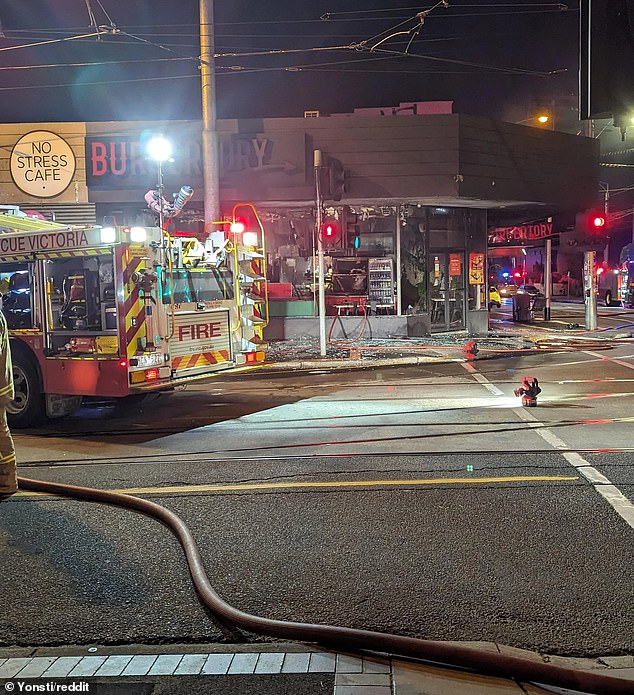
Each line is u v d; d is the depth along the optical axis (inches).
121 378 357.1
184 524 214.8
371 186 776.3
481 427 356.2
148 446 334.6
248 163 766.5
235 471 283.0
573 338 812.6
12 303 394.6
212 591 169.0
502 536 207.2
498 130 807.7
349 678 134.6
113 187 776.3
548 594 169.6
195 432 364.8
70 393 374.0
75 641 152.0
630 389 471.2
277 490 255.6
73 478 279.0
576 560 189.3
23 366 383.9
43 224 428.8
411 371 588.1
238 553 198.1
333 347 735.7
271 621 152.6
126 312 354.9
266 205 810.8
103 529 219.0
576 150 884.0
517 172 827.4
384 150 773.3
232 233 425.4
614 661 140.1
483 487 253.9
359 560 191.6
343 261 839.7
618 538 204.2
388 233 837.8
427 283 863.1
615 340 804.6
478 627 154.3
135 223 797.9
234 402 456.8
